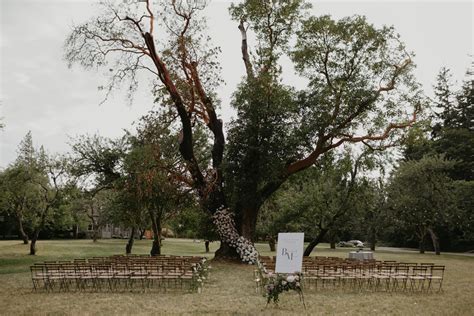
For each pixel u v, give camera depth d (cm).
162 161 2673
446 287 1686
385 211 4516
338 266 1628
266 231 4238
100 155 3203
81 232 6925
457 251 5041
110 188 3266
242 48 2891
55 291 1509
